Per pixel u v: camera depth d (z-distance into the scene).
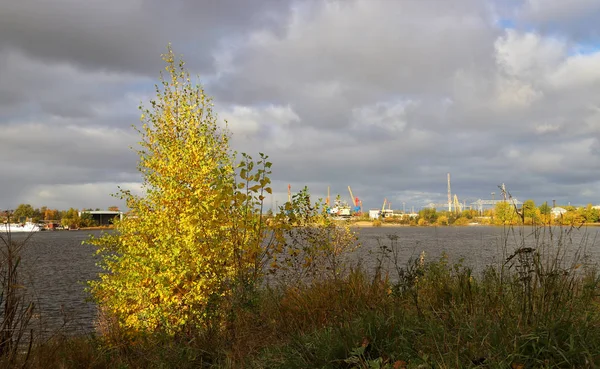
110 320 11.04
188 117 13.33
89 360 6.32
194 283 8.72
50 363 5.22
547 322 3.94
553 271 4.46
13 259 4.78
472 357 3.77
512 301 4.56
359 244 11.77
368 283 6.41
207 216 8.10
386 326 4.61
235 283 6.89
